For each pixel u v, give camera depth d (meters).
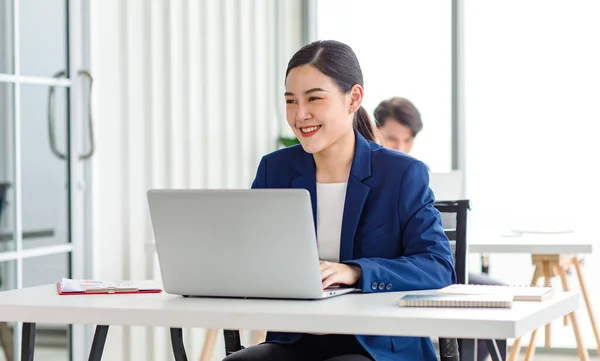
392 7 5.80
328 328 1.84
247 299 2.09
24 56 3.71
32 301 2.10
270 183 2.59
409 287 2.21
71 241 3.99
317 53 2.38
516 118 5.70
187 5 4.72
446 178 4.66
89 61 4.07
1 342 3.59
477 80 5.75
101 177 4.17
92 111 4.08
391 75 5.83
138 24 4.41
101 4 4.16
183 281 2.13
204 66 4.86
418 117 4.86
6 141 3.62
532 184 5.68
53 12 3.88
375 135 2.67
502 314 1.81
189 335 4.84
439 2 5.75
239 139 5.14
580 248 3.98
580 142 5.59
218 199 2.05
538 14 5.64
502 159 5.72
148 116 4.48
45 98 3.84
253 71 5.27
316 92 2.36
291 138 5.34
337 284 2.23
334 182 2.51
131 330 4.36
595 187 5.58
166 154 4.61
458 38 5.72
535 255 4.34
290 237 2.02
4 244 3.61
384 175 2.45
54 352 3.86
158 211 2.12
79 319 2.01
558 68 5.61
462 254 2.74
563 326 5.59
